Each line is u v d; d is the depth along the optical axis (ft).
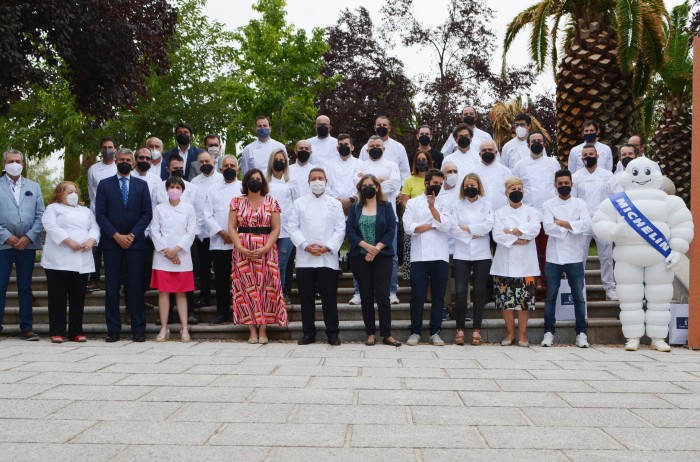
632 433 12.50
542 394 15.81
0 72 34.12
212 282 31.22
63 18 36.17
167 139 84.12
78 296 25.45
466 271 25.66
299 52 71.00
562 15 45.60
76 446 11.54
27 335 25.66
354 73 88.43
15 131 80.53
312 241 24.94
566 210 25.68
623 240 25.09
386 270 24.94
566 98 43.52
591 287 29.81
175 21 46.42
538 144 28.81
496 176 28.84
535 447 11.60
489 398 15.34
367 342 24.81
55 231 24.97
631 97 43.62
